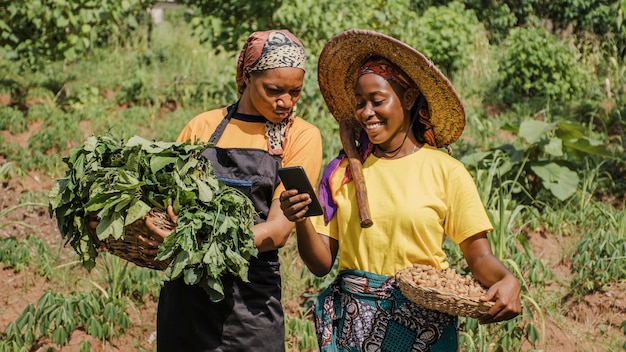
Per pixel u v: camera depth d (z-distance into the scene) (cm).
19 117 808
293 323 500
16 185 693
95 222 315
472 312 294
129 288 536
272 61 325
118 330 504
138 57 1098
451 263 551
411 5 1502
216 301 312
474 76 1151
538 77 1067
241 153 335
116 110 914
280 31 332
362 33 312
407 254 311
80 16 880
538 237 644
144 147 315
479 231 311
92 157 317
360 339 314
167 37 1254
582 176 739
